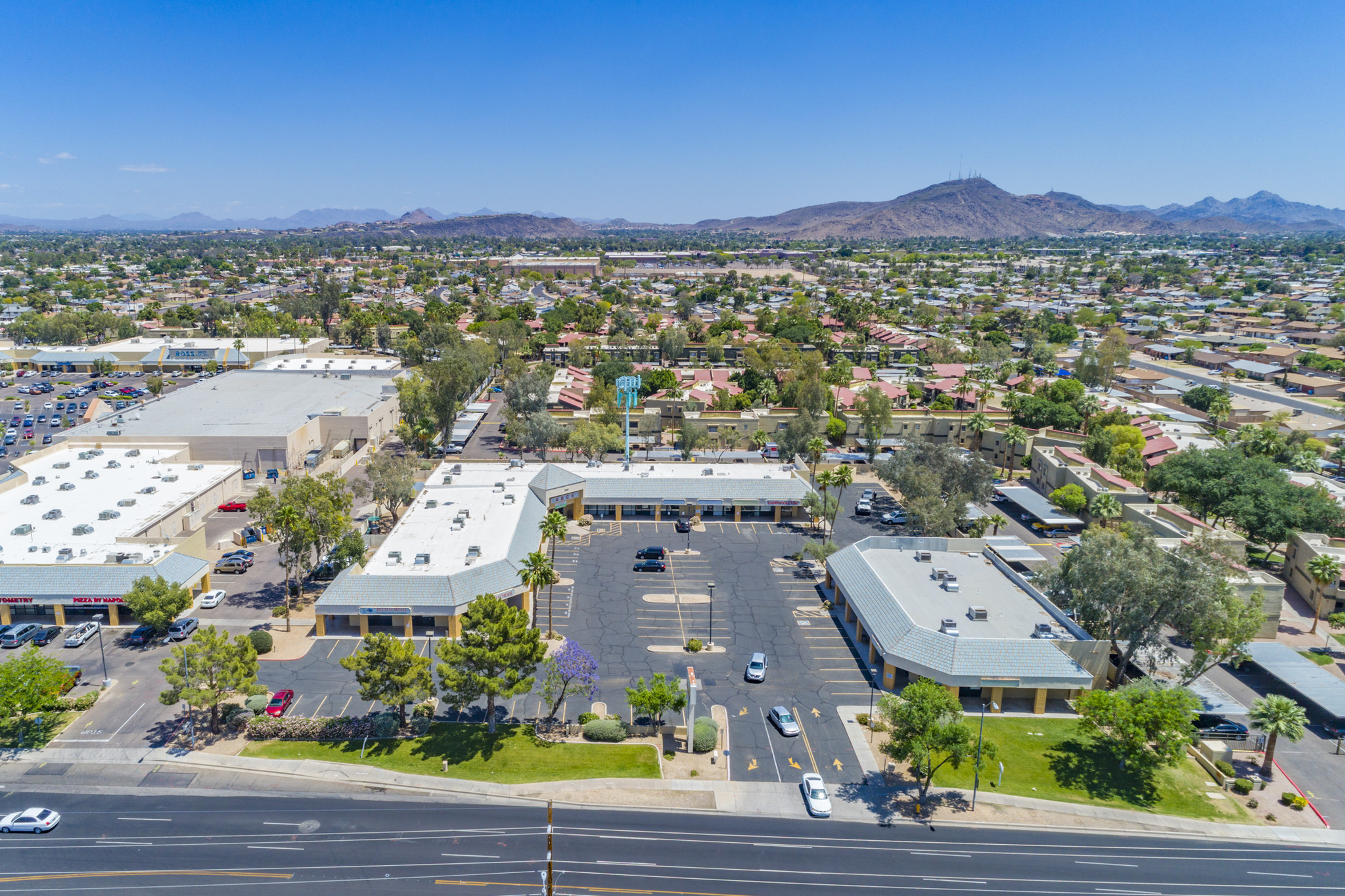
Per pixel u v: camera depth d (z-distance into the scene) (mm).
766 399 196875
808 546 111000
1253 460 130250
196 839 59938
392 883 56031
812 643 92438
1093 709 71000
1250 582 93000
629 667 86125
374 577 92812
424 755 70812
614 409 181250
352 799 65062
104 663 84125
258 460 150375
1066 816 65875
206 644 71312
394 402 188000
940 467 130625
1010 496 142625
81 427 155000
